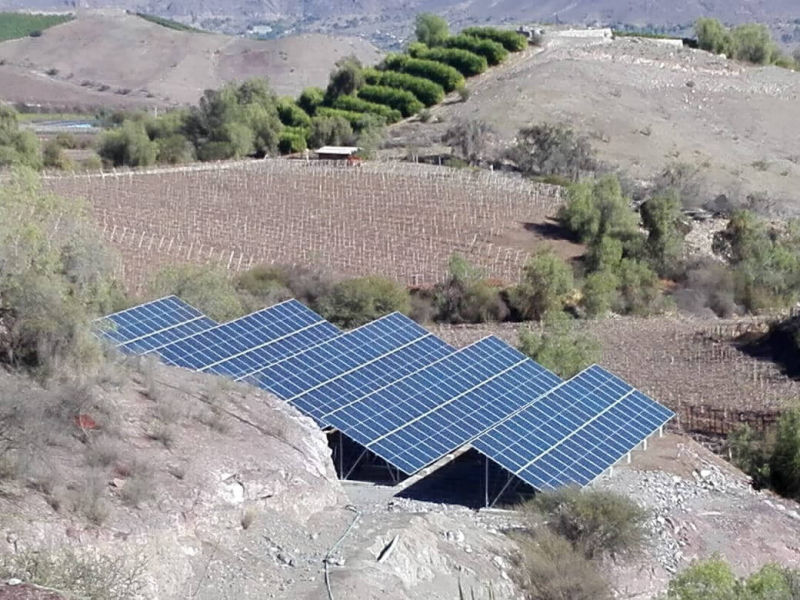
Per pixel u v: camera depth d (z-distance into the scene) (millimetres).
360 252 99500
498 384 50500
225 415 40281
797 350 72875
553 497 42344
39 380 37688
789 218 121000
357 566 34750
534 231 107125
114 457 34375
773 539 45844
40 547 29891
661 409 53438
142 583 30609
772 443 56344
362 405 45906
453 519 41281
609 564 41125
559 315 71875
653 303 90562
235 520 35312
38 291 40062
